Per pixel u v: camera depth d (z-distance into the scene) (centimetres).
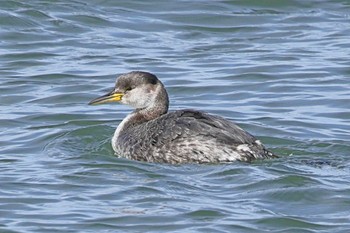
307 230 1376
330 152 1684
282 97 2061
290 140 1766
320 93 2083
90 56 2336
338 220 1409
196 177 1546
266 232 1370
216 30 2538
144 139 1642
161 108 1747
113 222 1394
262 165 1580
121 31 2511
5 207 1443
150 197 1470
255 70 2225
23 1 2619
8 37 2436
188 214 1416
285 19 2605
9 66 2256
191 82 2152
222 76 2191
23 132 1827
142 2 2675
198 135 1602
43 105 2017
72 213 1421
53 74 2198
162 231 1367
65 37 2456
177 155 1606
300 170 1565
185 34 2511
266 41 2459
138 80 1742
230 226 1381
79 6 2630
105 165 1616
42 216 1412
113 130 1823
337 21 2594
